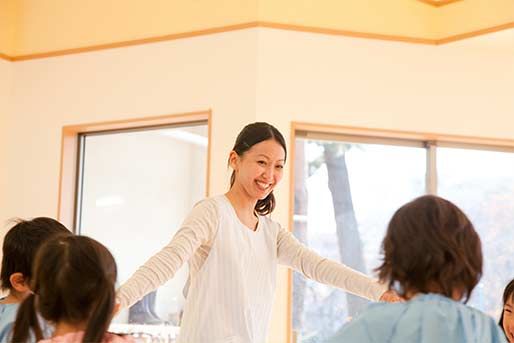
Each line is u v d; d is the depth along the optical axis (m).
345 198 4.45
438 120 4.49
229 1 4.39
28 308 1.79
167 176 4.61
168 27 4.55
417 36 4.53
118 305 2.09
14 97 4.97
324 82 4.32
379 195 4.50
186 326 2.36
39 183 4.84
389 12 4.50
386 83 4.43
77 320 1.66
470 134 4.53
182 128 4.59
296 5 4.35
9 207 4.88
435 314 1.51
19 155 4.91
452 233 1.54
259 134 2.44
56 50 4.89
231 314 2.34
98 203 4.82
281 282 4.12
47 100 4.88
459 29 4.47
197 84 4.40
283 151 2.47
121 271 4.71
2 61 4.96
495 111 4.57
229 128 4.25
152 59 4.57
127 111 4.61
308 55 4.32
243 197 2.44
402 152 4.56
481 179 4.63
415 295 1.56
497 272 4.57
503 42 4.47
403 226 1.56
